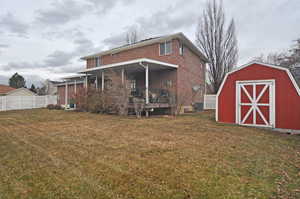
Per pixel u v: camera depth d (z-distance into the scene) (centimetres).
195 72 1872
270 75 788
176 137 609
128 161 386
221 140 574
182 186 282
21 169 344
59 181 297
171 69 1481
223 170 343
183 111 1502
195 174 324
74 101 1716
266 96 797
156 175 320
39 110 1817
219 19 2208
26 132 698
